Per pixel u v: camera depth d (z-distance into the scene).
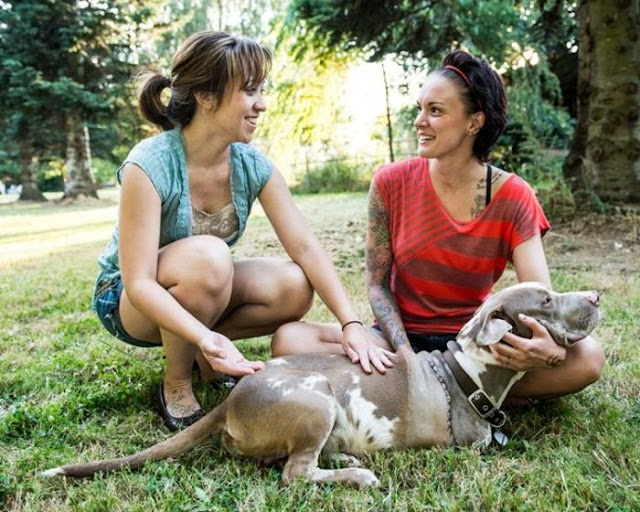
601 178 8.02
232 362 2.45
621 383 3.11
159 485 2.30
